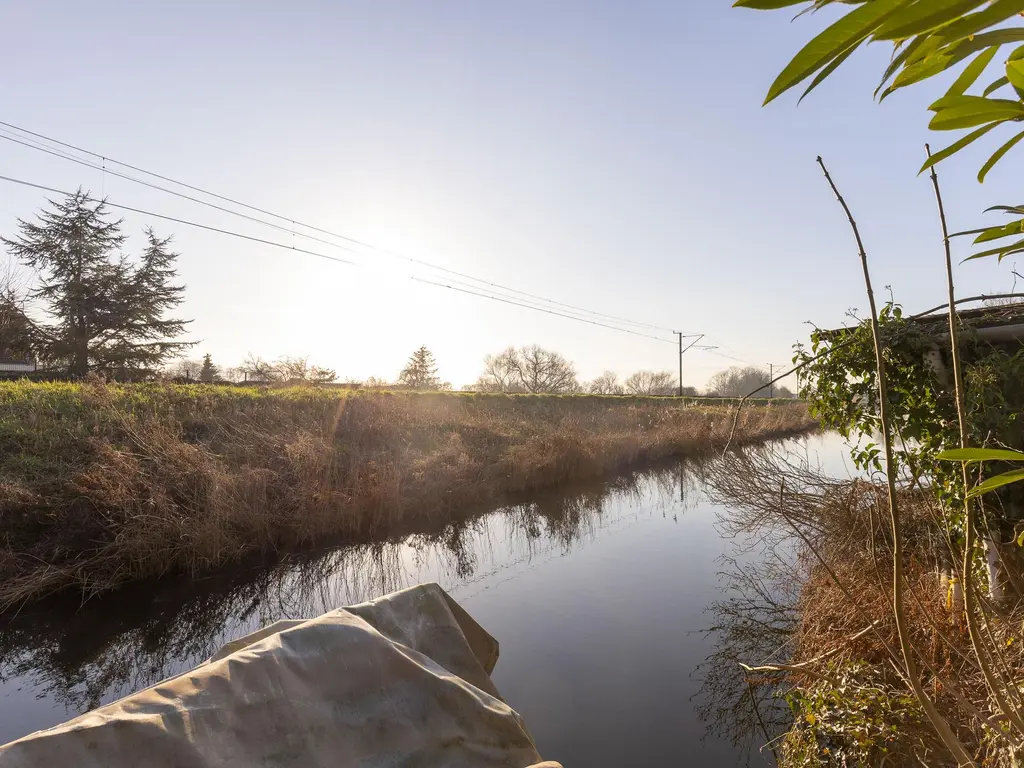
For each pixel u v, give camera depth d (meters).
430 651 2.55
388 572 9.52
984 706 2.82
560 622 7.22
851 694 3.63
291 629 2.00
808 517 5.52
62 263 34.06
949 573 4.11
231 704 1.66
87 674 6.28
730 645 6.35
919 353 4.56
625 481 17.66
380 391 19.69
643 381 85.88
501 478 14.72
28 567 7.72
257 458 11.62
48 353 33.28
